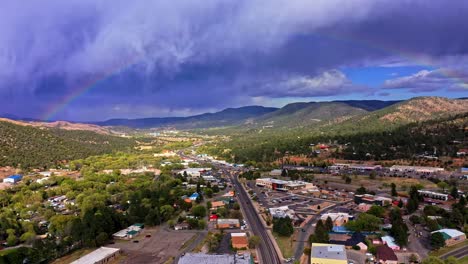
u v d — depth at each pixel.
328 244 154.25
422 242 165.00
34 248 155.38
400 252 153.50
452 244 162.12
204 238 177.50
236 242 162.62
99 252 154.38
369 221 181.88
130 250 162.25
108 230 179.00
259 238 166.00
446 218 191.12
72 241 169.12
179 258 149.25
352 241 162.88
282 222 182.88
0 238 183.00
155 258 152.00
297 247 161.62
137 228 190.12
